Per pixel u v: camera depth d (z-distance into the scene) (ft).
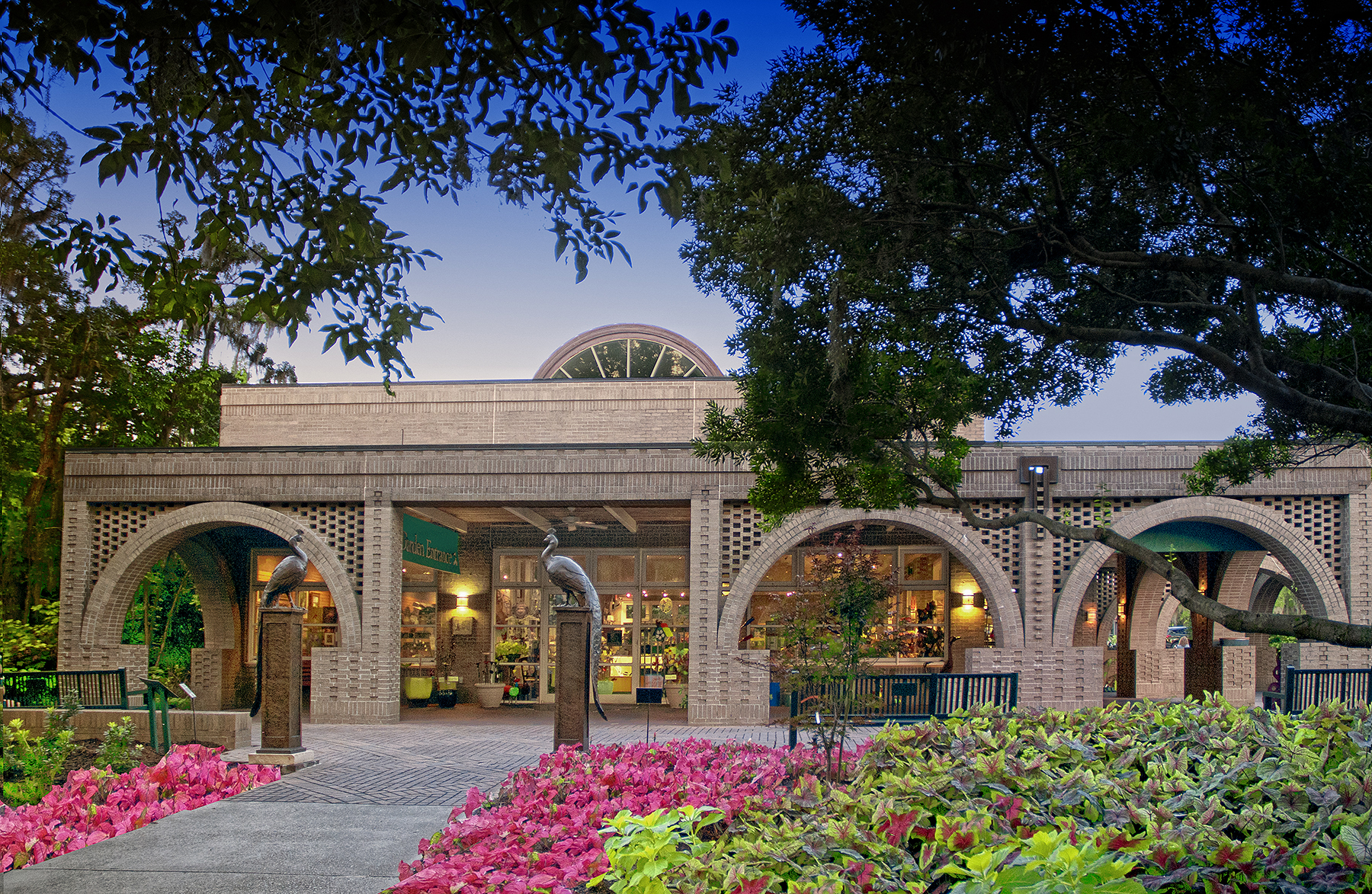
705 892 11.34
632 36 16.43
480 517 68.13
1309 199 21.08
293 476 57.11
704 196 25.55
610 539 71.67
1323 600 53.21
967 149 24.44
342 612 56.13
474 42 16.98
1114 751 19.36
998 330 27.68
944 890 11.88
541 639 71.15
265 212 19.56
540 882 16.90
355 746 45.16
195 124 18.30
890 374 25.85
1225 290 27.35
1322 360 26.09
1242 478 31.37
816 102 22.90
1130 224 26.48
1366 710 20.71
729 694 54.34
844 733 27.27
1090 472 54.49
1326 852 11.21
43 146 23.30
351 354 21.29
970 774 15.29
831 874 11.38
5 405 53.93
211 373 80.12
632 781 26.30
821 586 30.17
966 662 54.34
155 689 39.27
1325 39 18.61
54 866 22.31
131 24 15.80
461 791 32.45
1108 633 81.51
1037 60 19.45
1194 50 19.06
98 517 57.62
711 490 55.77
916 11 19.40
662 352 75.00
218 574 67.31
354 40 17.10
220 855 23.32
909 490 26.30
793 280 25.08
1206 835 11.94
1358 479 53.42
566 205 19.84
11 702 46.55
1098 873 8.68
